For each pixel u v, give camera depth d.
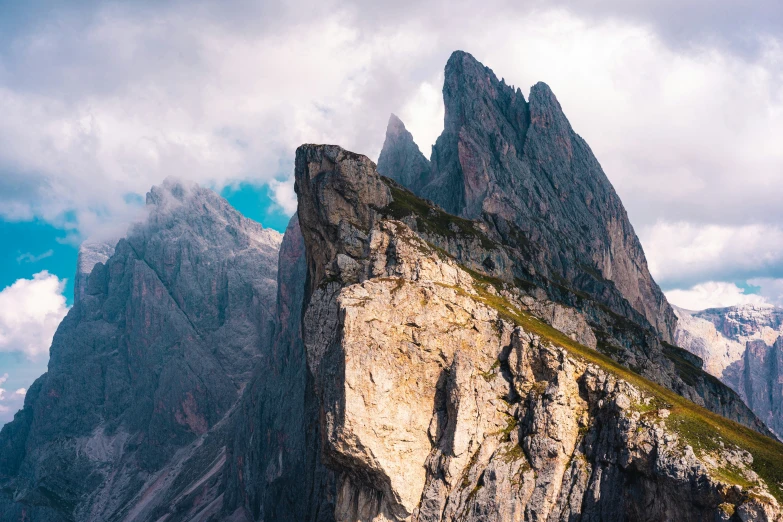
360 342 150.38
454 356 153.75
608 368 152.88
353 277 191.50
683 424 134.62
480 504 141.12
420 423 151.38
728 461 126.75
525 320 176.88
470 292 184.00
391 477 146.62
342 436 147.50
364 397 148.00
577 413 145.75
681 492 125.94
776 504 114.81
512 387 153.50
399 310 156.12
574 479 138.50
